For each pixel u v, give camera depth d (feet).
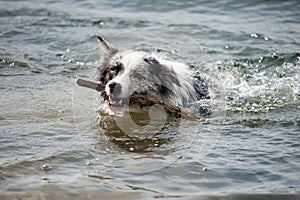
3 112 24.77
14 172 18.20
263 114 24.94
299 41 35.24
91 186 17.40
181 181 17.83
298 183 17.56
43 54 33.83
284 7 42.24
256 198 16.58
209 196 16.63
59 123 23.63
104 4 44.62
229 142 21.38
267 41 35.50
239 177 18.12
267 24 38.83
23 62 32.40
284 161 19.31
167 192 16.97
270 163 19.19
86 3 44.98
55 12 42.24
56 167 18.83
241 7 42.86
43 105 25.98
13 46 34.99
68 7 43.78
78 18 40.83
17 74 30.71
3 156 19.48
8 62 32.27
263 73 30.96
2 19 40.40
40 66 32.01
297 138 21.62
